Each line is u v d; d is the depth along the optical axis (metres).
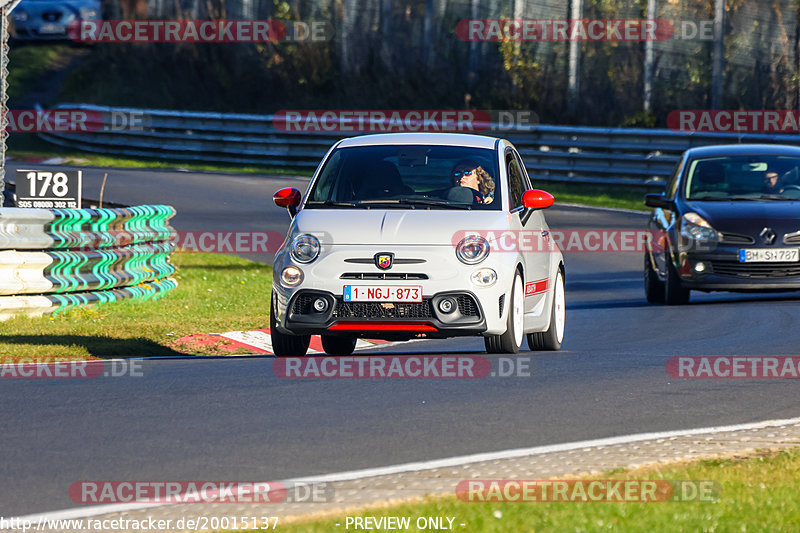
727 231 53.81
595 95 124.88
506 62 130.00
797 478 21.50
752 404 30.19
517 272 36.25
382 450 24.27
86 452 23.97
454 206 36.50
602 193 109.94
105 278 52.53
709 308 54.53
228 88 144.12
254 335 45.81
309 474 22.22
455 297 34.62
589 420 27.62
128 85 145.75
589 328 48.62
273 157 126.00
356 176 37.69
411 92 134.88
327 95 140.12
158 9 149.25
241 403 29.30
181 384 32.22
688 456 23.80
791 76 116.62
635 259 79.00
